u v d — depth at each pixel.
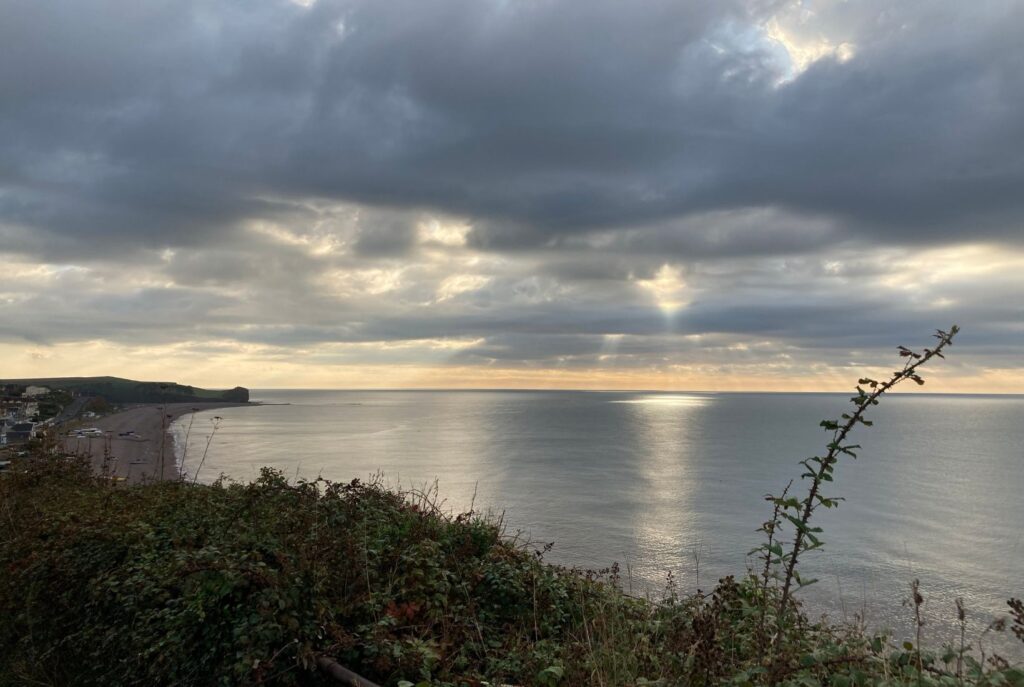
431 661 4.20
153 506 7.12
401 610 4.85
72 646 4.88
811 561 37.34
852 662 3.53
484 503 52.94
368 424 186.50
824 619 5.57
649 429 173.88
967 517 54.31
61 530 5.93
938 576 34.81
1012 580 34.16
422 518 7.26
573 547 38.09
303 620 4.04
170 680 4.02
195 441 113.31
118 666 4.46
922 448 126.12
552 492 60.97
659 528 45.12
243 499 5.99
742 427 186.00
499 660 4.66
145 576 4.67
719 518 49.25
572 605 5.84
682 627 4.36
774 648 3.79
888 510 57.00
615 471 79.62
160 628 4.26
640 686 3.81
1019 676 3.11
